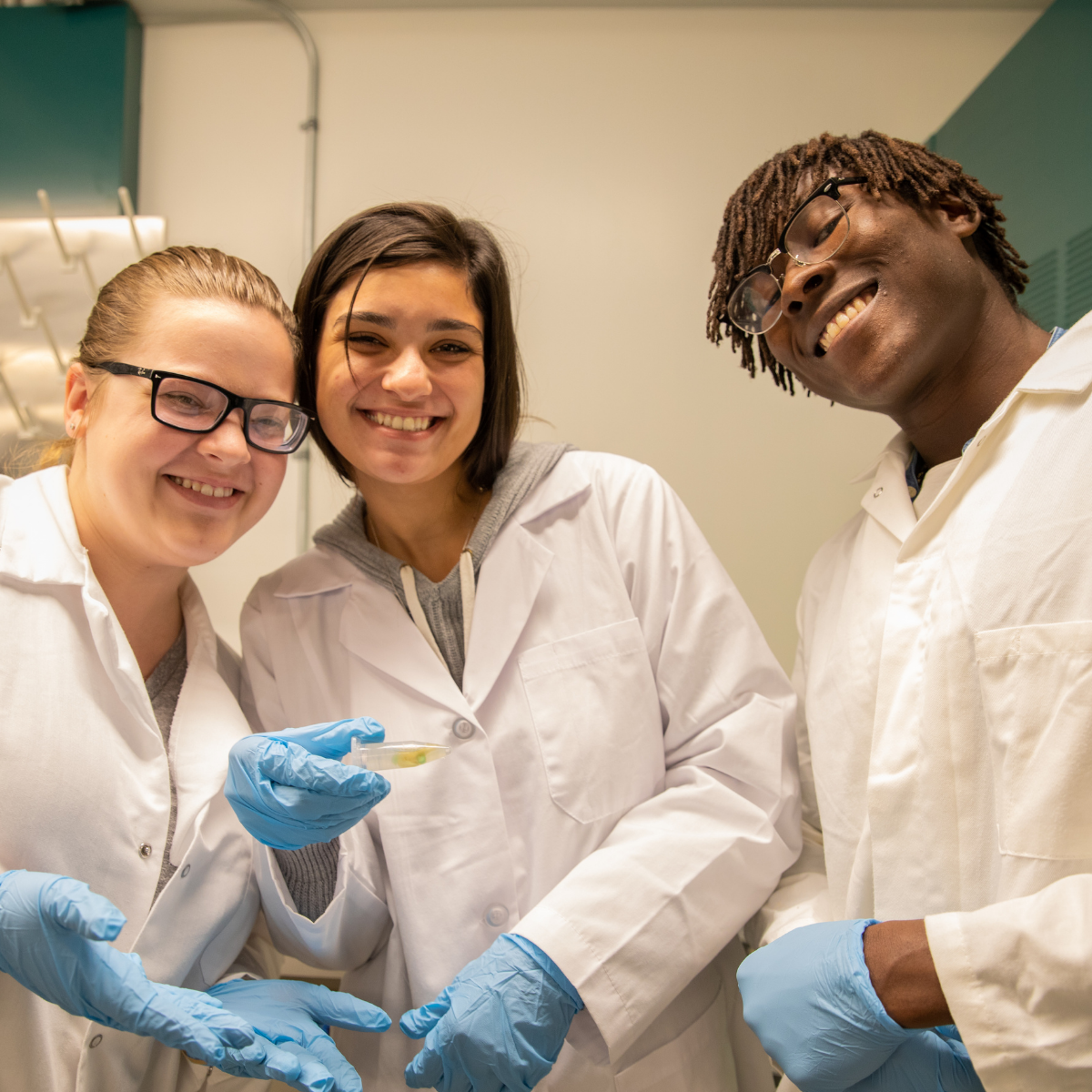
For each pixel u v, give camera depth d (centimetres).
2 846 83
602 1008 86
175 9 197
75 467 100
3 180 190
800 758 118
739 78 195
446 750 89
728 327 125
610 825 102
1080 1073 63
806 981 76
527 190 194
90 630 93
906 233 97
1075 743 73
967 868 81
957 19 195
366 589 113
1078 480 80
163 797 92
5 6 194
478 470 119
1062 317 152
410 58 197
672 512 115
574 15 196
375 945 105
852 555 110
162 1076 93
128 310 92
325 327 104
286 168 196
